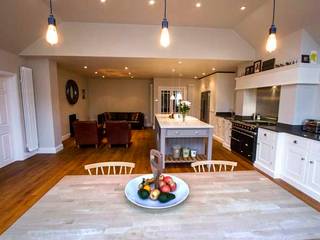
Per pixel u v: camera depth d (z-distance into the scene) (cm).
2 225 210
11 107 406
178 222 103
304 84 331
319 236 94
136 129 851
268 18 349
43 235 93
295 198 128
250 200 125
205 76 771
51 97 464
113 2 323
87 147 536
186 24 412
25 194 277
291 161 302
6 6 288
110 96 913
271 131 335
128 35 417
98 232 95
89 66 566
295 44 344
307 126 313
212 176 163
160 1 319
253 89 496
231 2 322
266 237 92
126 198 126
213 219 105
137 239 90
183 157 398
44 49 406
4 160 388
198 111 877
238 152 454
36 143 457
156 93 852
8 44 362
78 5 334
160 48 427
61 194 131
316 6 277
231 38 442
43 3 327
